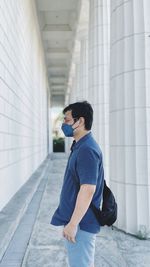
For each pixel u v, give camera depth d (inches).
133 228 179.5
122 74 190.7
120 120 191.6
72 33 669.3
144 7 183.5
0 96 186.4
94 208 80.4
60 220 82.4
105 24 363.6
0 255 135.7
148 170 178.2
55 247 157.5
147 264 136.6
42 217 219.5
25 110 327.6
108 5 364.5
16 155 257.4
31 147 407.2
